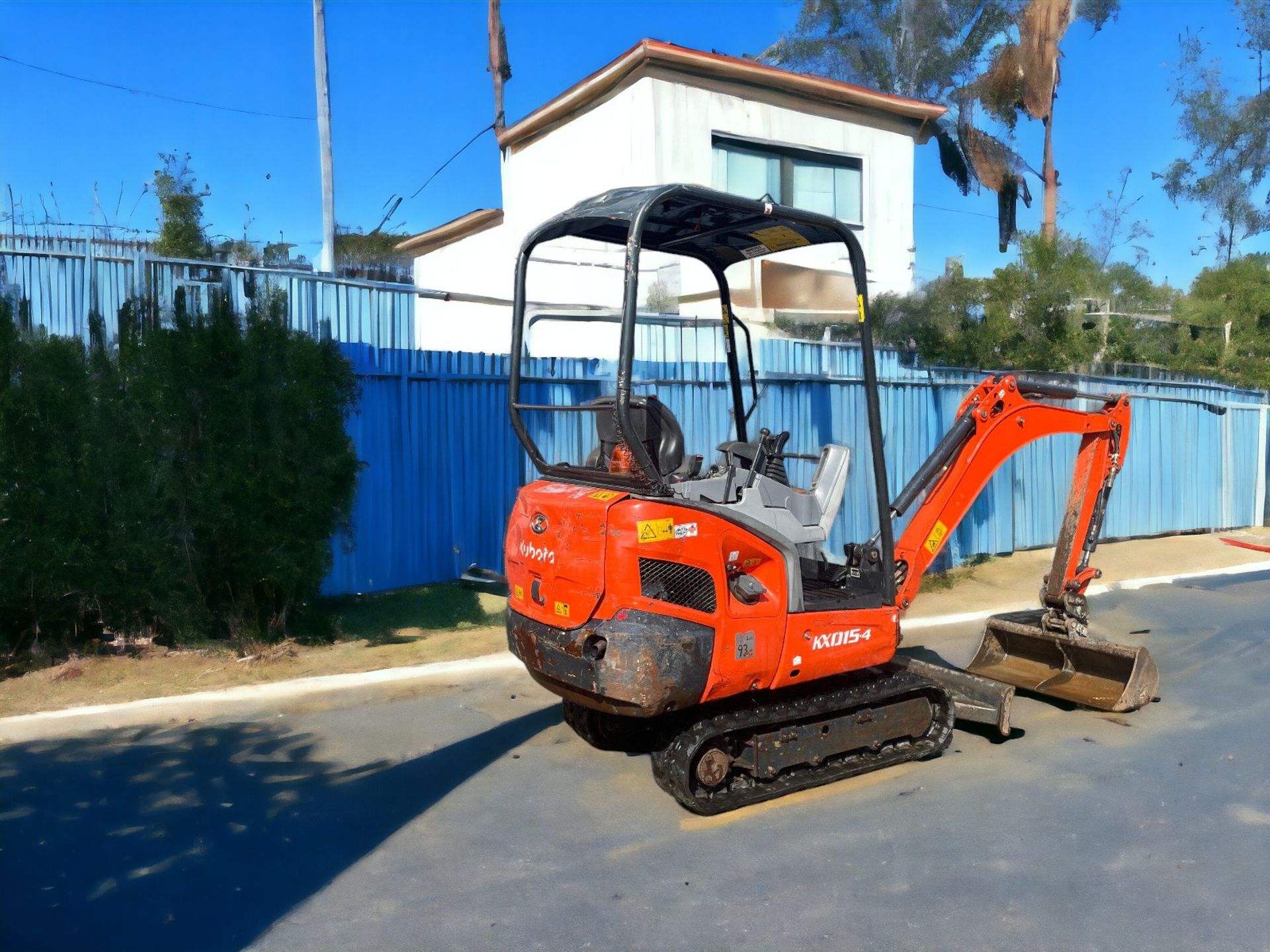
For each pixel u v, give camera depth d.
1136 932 3.80
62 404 7.06
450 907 4.02
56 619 7.27
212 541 7.42
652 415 5.06
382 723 6.23
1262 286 20.56
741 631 4.74
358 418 8.88
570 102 15.45
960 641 8.38
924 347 14.41
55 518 6.98
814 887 4.17
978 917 3.91
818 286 16.09
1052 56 23.73
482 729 6.14
